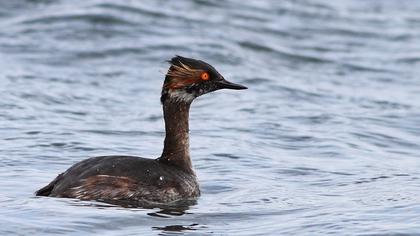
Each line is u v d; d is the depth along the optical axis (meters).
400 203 12.81
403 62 25.62
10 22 26.14
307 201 13.09
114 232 11.38
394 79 23.83
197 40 25.47
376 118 19.41
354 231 11.40
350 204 12.84
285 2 31.50
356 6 32.53
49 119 18.12
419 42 28.02
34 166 14.70
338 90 22.20
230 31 26.89
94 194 12.49
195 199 13.20
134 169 12.90
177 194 13.00
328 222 11.82
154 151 16.20
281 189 13.86
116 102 20.17
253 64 24.20
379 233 11.27
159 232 11.42
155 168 13.11
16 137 16.48
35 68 22.55
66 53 23.88
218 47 25.03
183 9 28.61
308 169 15.19
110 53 24.11
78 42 24.75
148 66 23.50
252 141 17.16
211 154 15.97
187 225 11.77
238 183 14.17
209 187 13.93
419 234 11.22
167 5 28.77
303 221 11.91
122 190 12.59
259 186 14.01
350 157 16.23
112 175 12.66
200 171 14.90
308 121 18.98
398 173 14.98
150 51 24.39
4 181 13.59
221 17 28.36
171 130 13.79
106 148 16.14
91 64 23.39
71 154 15.62
